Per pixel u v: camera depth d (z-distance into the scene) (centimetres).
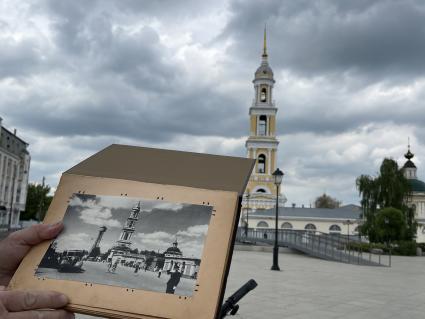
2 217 5959
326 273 1730
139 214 131
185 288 116
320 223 7469
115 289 118
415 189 6938
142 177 139
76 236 129
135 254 124
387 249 3741
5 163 5981
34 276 122
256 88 8806
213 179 136
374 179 4306
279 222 7456
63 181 142
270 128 8556
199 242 123
